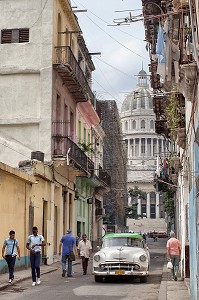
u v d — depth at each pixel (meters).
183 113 17.91
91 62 43.81
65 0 31.02
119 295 15.72
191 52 10.06
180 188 23.89
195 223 10.56
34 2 29.48
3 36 29.59
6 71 29.16
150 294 16.03
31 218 25.38
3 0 29.73
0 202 21.22
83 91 33.88
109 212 65.94
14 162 28.70
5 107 29.09
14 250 18.05
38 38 29.20
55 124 29.48
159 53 10.77
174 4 11.12
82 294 15.85
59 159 28.61
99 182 42.06
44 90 28.77
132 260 19.19
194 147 10.85
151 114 148.88
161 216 142.62
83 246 23.14
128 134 147.75
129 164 144.75
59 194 30.83
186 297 14.57
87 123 42.16
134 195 113.88
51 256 28.22
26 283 18.80
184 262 19.53
